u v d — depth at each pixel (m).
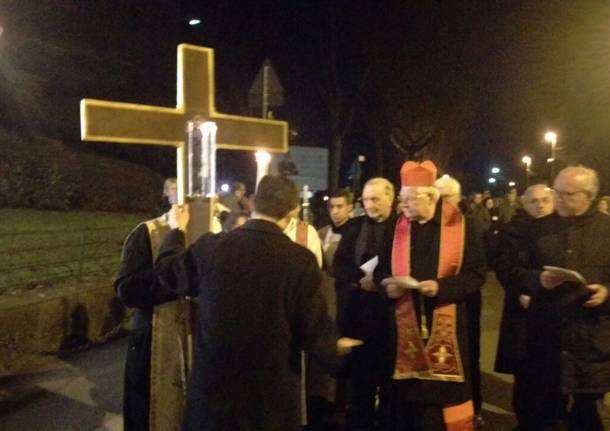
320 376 5.66
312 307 3.35
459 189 6.29
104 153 19.78
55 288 8.65
